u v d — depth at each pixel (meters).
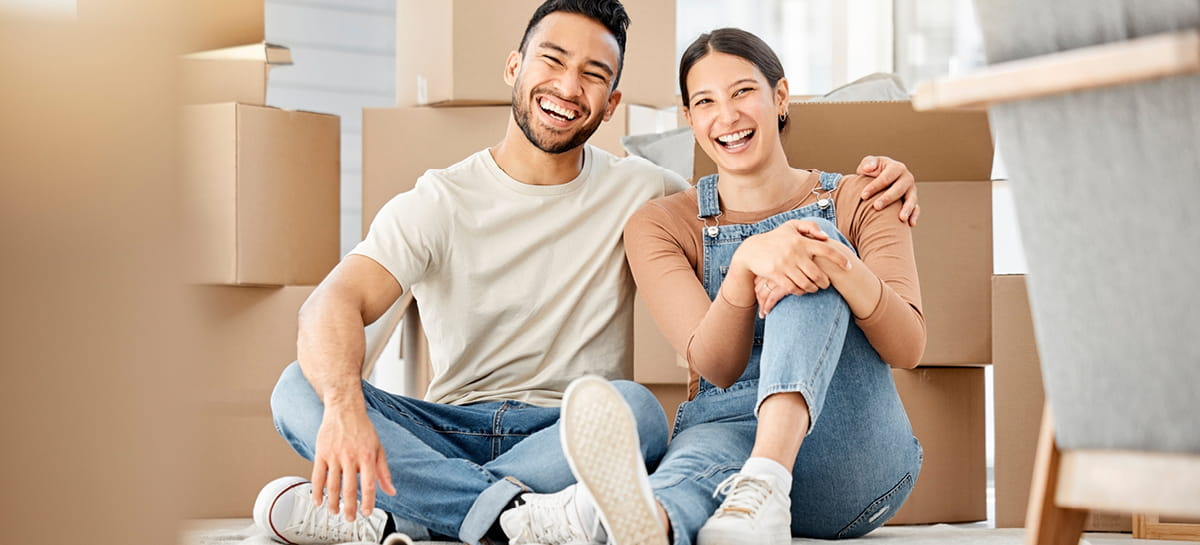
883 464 1.73
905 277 1.77
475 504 1.60
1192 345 0.94
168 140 0.74
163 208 0.74
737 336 1.67
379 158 2.77
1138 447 1.00
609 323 2.00
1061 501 1.07
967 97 1.02
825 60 4.12
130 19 0.74
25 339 0.72
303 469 2.62
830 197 1.91
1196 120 0.91
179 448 0.76
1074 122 0.98
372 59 4.45
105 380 0.73
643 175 2.07
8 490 0.72
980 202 2.28
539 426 1.85
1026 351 2.22
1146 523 2.16
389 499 1.67
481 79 2.73
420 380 2.53
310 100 4.33
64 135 0.72
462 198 1.98
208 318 2.60
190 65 0.76
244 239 2.62
